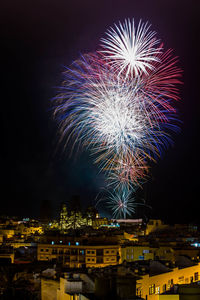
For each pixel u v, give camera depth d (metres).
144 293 83.50
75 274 72.62
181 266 107.31
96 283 60.41
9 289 90.62
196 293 62.31
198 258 126.62
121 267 88.00
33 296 87.44
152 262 96.75
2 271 126.56
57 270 91.50
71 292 70.19
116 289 60.22
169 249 155.00
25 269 130.88
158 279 89.75
